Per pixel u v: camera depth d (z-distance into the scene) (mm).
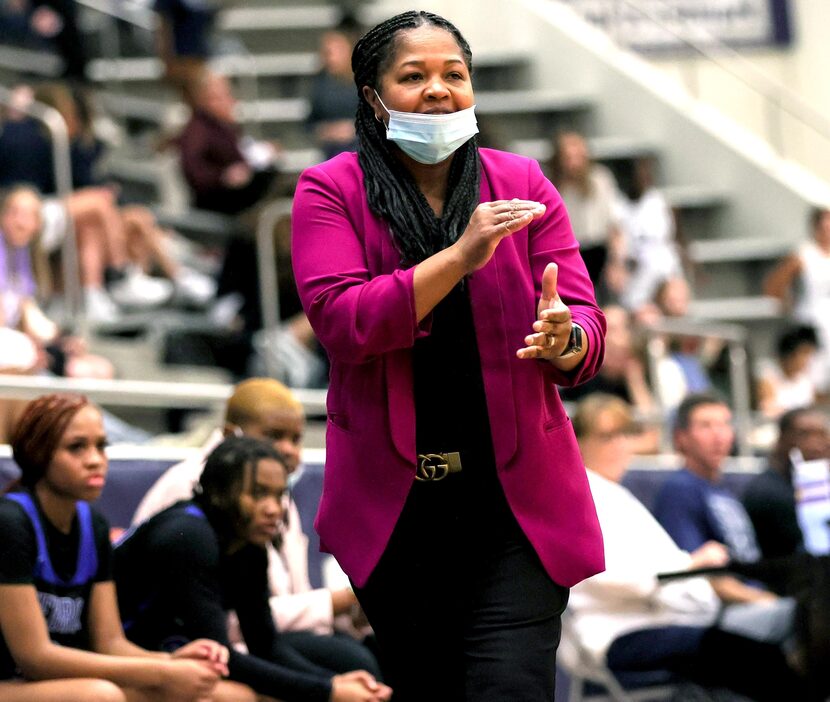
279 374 20031
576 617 13898
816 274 30000
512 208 6426
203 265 26859
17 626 10047
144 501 12188
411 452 6914
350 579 7117
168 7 31094
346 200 7062
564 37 37031
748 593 14398
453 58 6926
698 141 35250
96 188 24688
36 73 30016
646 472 16609
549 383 7145
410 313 6559
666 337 19812
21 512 10211
